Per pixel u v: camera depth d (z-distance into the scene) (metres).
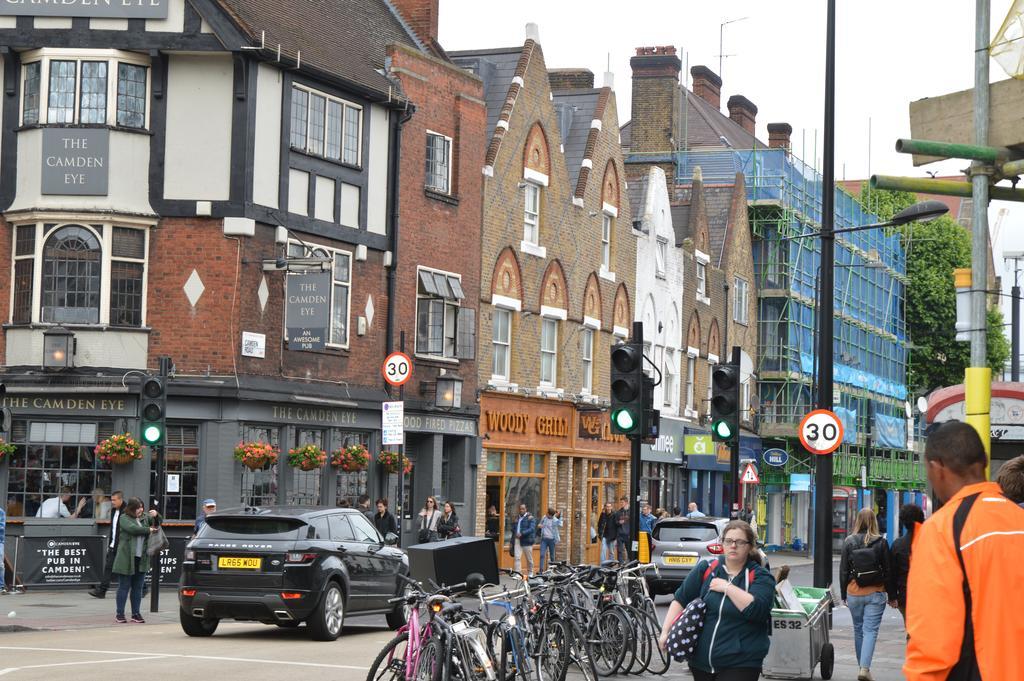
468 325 40.91
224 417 32.62
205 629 23.03
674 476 58.25
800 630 17.58
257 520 22.67
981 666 6.17
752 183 70.25
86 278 32.59
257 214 33.47
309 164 35.16
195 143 33.16
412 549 16.20
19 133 33.00
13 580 30.31
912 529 16.08
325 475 35.72
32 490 32.38
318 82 35.50
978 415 11.48
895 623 28.62
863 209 83.50
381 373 37.81
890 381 86.75
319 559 22.36
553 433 46.47
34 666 17.84
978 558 6.26
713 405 23.44
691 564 32.94
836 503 74.75
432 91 40.19
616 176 51.84
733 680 10.76
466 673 14.27
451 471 41.38
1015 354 63.69
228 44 32.78
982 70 11.54
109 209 32.50
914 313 92.19
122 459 31.94
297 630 24.72
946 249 91.81
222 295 32.94
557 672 17.14
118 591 24.92
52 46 32.69
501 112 43.94
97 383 32.25
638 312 53.75
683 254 59.03
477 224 42.00
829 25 25.50
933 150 11.16
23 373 32.41
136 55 33.03
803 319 72.44
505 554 43.53
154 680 16.67
